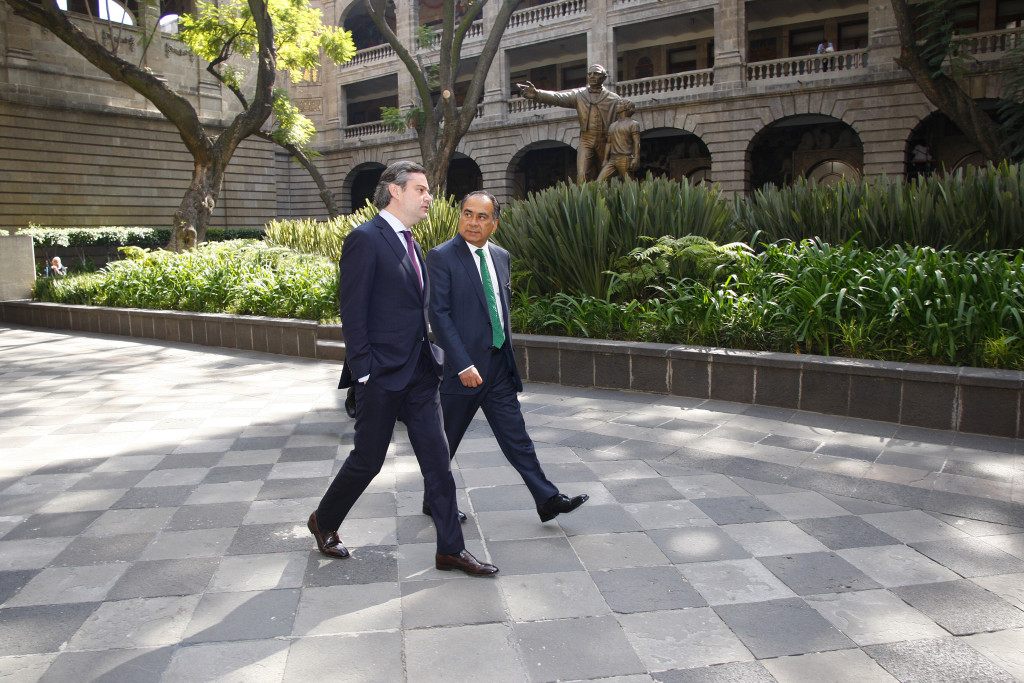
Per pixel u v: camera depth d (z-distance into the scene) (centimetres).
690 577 295
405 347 290
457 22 3159
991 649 240
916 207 756
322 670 232
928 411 514
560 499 336
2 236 1455
